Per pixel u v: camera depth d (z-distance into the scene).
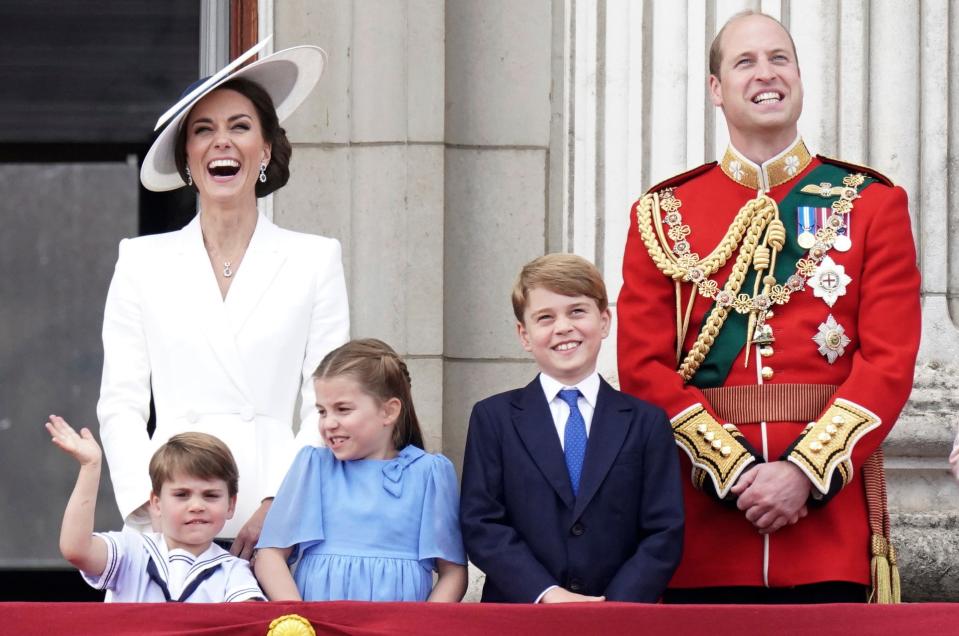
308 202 24.16
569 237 23.81
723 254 17.25
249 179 17.92
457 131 24.42
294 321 17.70
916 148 22.42
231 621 14.77
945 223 22.31
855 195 17.31
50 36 29.53
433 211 23.92
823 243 17.12
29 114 30.06
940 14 22.59
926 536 20.89
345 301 18.09
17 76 29.75
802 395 16.73
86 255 35.22
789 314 17.06
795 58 17.67
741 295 17.14
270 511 16.50
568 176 24.00
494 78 24.47
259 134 18.05
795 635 14.79
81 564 15.91
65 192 35.25
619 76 23.09
